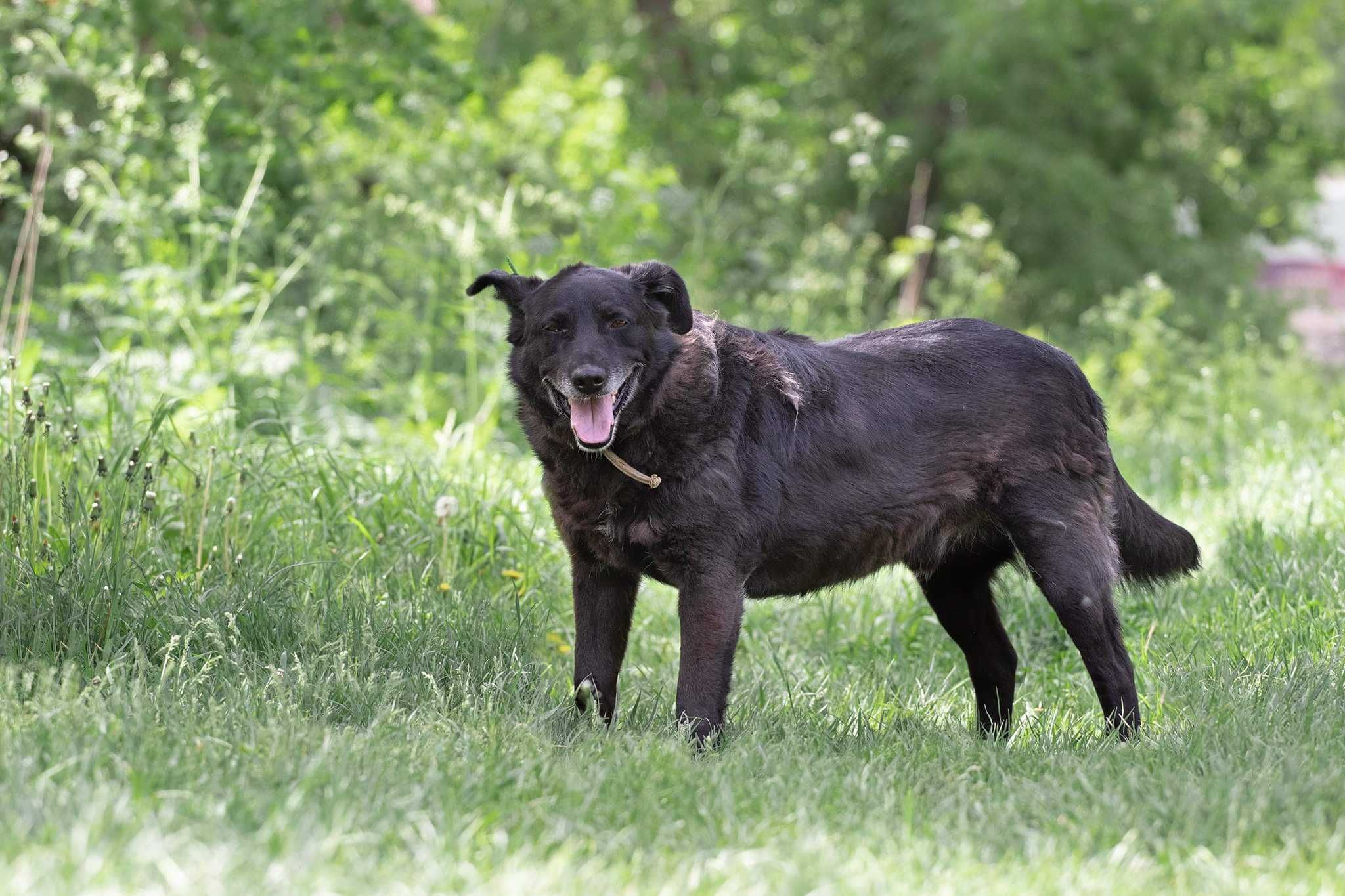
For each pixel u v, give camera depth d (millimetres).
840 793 6102
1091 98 28719
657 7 30000
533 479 11125
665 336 7223
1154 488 13797
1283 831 5500
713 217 18547
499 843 5113
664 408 7137
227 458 9773
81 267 14391
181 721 6379
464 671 7879
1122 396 18734
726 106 26797
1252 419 15414
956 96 28938
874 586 10219
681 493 7141
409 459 10766
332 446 11852
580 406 6984
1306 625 8820
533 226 15312
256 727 6324
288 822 5066
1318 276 39000
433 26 18656
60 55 14195
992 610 8383
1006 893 4910
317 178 17469
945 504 7816
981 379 7938
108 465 9250
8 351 11547
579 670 7559
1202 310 26703
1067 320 28781
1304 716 7121
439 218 14914
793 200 20375
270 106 15969
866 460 7645
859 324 18125
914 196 29031
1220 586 10008
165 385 11695
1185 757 6676
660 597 10266
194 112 14641
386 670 7719
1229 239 30656
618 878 4910
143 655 7074
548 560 10008
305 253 14367
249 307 13352
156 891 4441
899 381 7848
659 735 7016
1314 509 11125
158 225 13758
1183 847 5410
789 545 7559
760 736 7105
